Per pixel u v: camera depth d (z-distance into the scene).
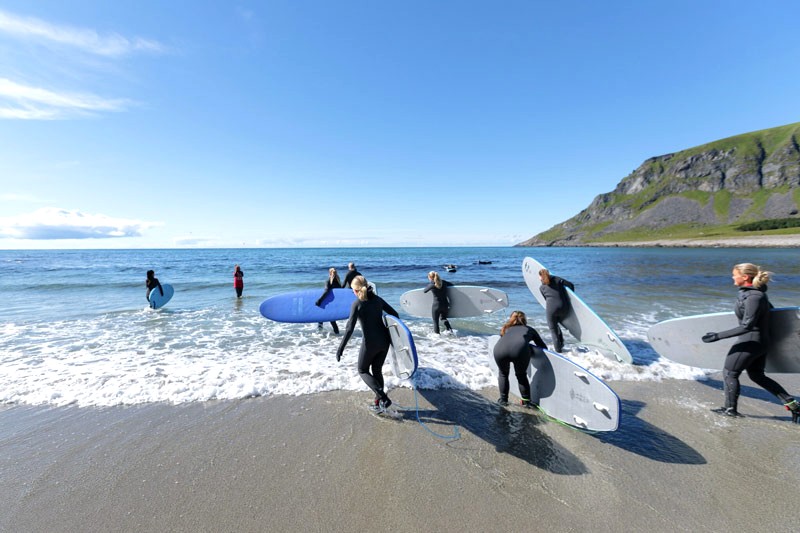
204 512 2.28
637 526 2.16
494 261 38.75
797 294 11.74
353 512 2.27
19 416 3.55
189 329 7.49
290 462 2.80
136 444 3.05
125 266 31.09
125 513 2.27
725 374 3.63
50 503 2.36
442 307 6.99
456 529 2.13
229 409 3.72
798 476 2.63
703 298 11.20
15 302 11.16
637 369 4.89
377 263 35.88
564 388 3.38
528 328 3.71
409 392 4.16
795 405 3.31
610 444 3.08
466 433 3.26
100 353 5.71
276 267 29.66
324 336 6.93
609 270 23.42
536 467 2.75
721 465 2.77
